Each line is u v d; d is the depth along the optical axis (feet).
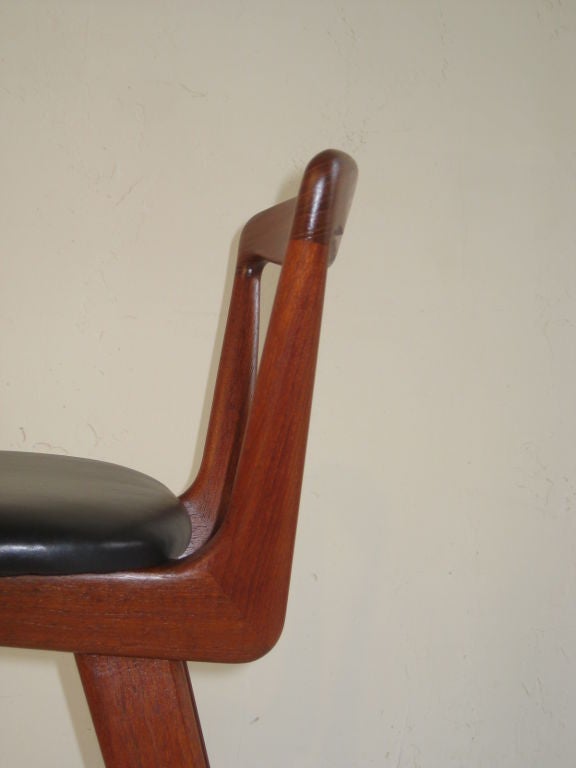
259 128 2.99
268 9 3.01
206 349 2.97
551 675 3.06
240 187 2.98
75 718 3.02
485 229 3.03
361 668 3.06
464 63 3.05
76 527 1.31
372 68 3.02
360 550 3.03
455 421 3.02
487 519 3.04
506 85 3.06
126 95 2.96
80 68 2.94
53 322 2.94
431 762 3.08
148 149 2.96
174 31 2.97
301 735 3.07
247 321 2.20
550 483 3.03
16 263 2.93
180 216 2.97
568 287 3.04
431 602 3.05
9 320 2.93
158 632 1.34
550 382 3.04
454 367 3.02
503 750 3.08
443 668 3.06
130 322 2.96
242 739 3.07
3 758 3.01
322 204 1.35
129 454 2.97
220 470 2.13
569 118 3.08
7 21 2.92
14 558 1.25
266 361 1.36
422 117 3.03
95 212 2.95
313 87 3.01
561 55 3.09
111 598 1.33
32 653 3.01
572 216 3.06
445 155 3.03
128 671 1.47
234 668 3.06
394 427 3.01
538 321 3.04
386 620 3.05
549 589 3.05
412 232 3.01
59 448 2.95
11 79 2.92
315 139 3.00
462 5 3.06
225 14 2.99
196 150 2.97
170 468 2.98
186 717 1.50
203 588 1.35
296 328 1.35
